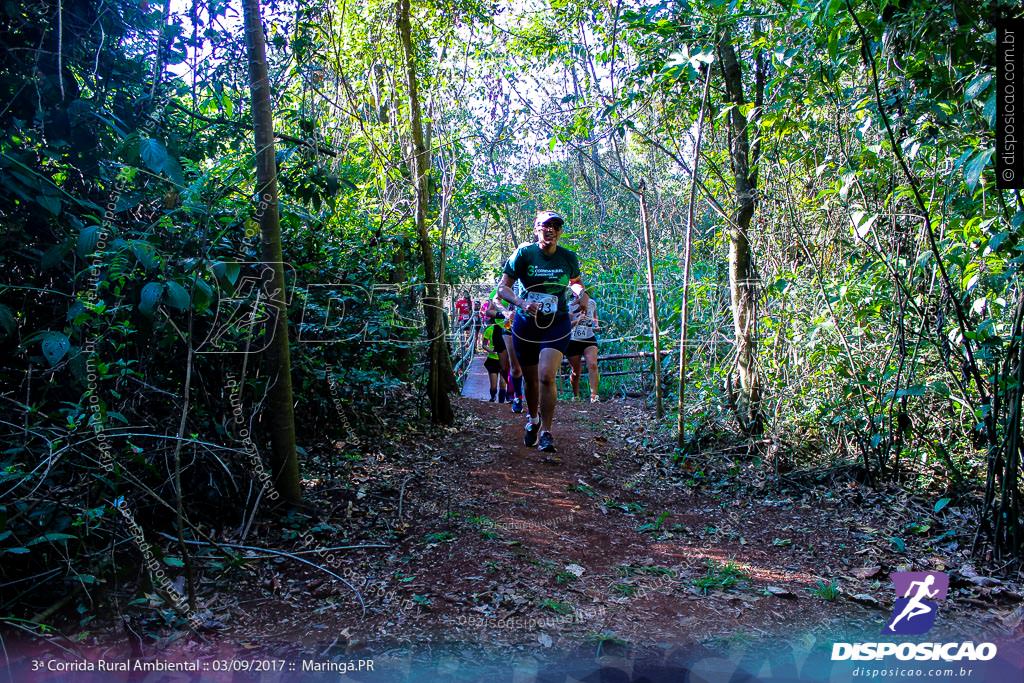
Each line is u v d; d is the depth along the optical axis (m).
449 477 4.37
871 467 4.39
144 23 3.44
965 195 3.52
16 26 3.04
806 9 3.81
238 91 3.79
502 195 7.86
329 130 6.08
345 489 3.93
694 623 2.65
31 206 2.97
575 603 2.79
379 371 5.22
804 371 4.73
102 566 2.52
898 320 4.09
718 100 5.46
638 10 5.25
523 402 6.93
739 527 3.82
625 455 5.35
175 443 3.10
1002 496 3.18
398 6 5.77
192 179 3.50
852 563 3.31
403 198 6.34
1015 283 3.27
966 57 3.37
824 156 5.01
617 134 5.89
